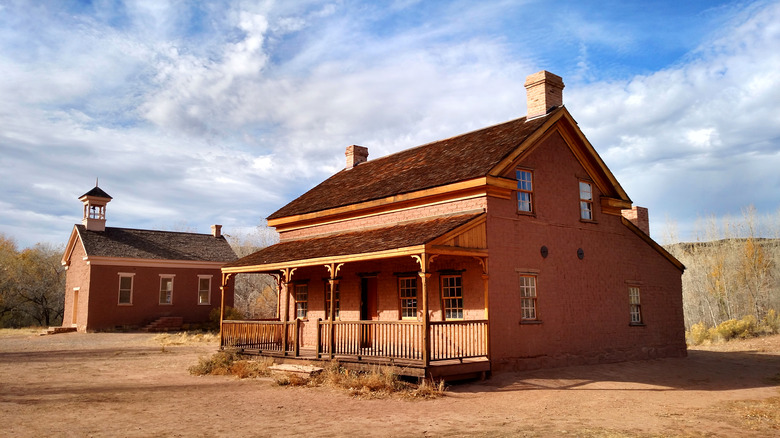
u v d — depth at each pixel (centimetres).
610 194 2048
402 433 915
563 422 1013
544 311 1714
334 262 1655
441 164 1927
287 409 1149
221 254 4269
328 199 2270
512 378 1497
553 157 1852
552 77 1912
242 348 1986
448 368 1398
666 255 2253
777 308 4491
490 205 1605
